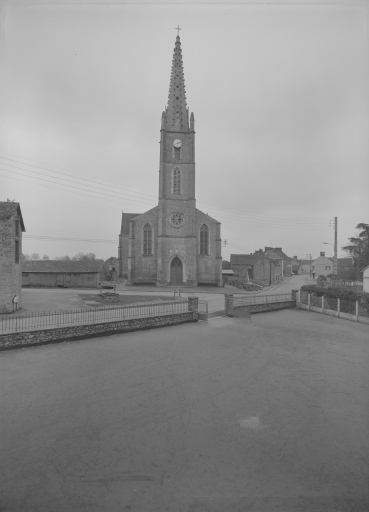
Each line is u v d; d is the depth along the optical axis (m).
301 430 8.22
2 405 9.45
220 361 13.66
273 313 27.19
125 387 10.83
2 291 20.34
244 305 26.05
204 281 47.81
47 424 8.41
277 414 9.06
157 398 10.01
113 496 5.96
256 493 6.04
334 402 9.85
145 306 22.30
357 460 6.99
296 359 14.15
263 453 7.24
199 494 6.01
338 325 21.95
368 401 9.92
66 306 24.09
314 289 29.03
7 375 11.80
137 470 6.65
